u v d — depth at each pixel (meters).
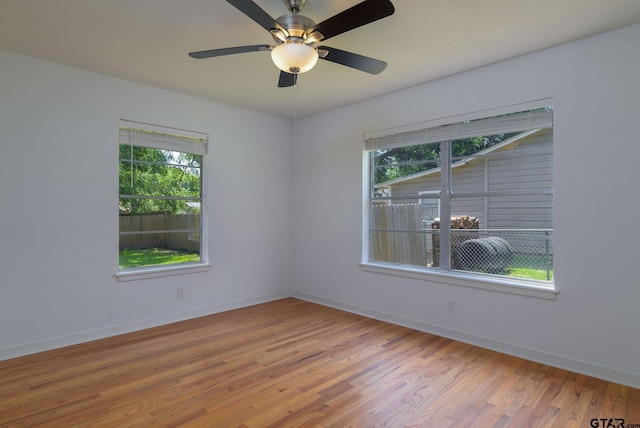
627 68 2.38
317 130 4.47
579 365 2.56
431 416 2.04
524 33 2.45
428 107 3.39
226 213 4.14
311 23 1.99
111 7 2.13
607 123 2.46
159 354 2.88
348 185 4.12
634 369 2.36
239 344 3.10
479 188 3.20
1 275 2.75
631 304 2.37
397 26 2.34
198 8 2.14
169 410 2.08
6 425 1.92
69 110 3.05
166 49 2.71
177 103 3.70
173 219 3.80
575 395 2.26
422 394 2.28
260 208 4.47
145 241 3.59
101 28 2.39
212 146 4.00
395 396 2.25
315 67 3.01
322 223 4.41
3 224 2.76
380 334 3.37
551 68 2.68
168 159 3.76
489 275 3.12
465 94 3.14
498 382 2.43
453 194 3.34
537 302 2.76
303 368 2.64
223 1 2.06
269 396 2.24
